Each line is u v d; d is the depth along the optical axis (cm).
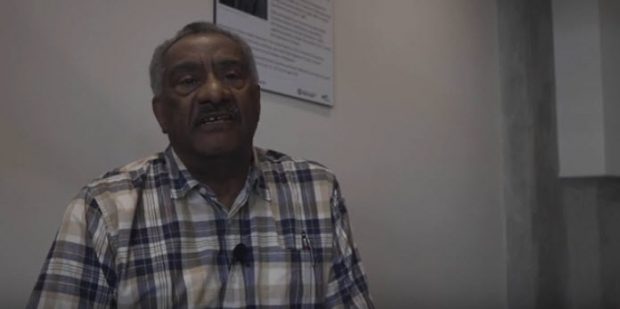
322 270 111
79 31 130
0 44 117
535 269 295
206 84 101
